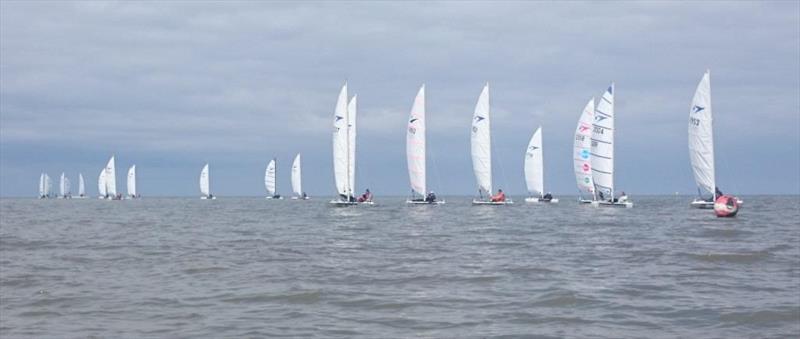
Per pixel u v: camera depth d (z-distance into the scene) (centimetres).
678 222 4825
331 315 1505
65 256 2708
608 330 1361
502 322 1432
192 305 1625
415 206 7581
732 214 5525
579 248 2894
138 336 1323
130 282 1984
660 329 1367
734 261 2372
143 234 3984
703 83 6650
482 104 7662
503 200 7919
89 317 1495
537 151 9312
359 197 7706
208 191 16900
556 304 1616
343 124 7375
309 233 3944
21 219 6200
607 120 7369
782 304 1587
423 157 7475
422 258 2555
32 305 1634
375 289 1833
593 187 7788
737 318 1455
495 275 2070
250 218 6103
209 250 2916
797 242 3070
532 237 3519
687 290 1791
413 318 1471
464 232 3928
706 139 6656
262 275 2109
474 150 7738
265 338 1300
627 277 2019
